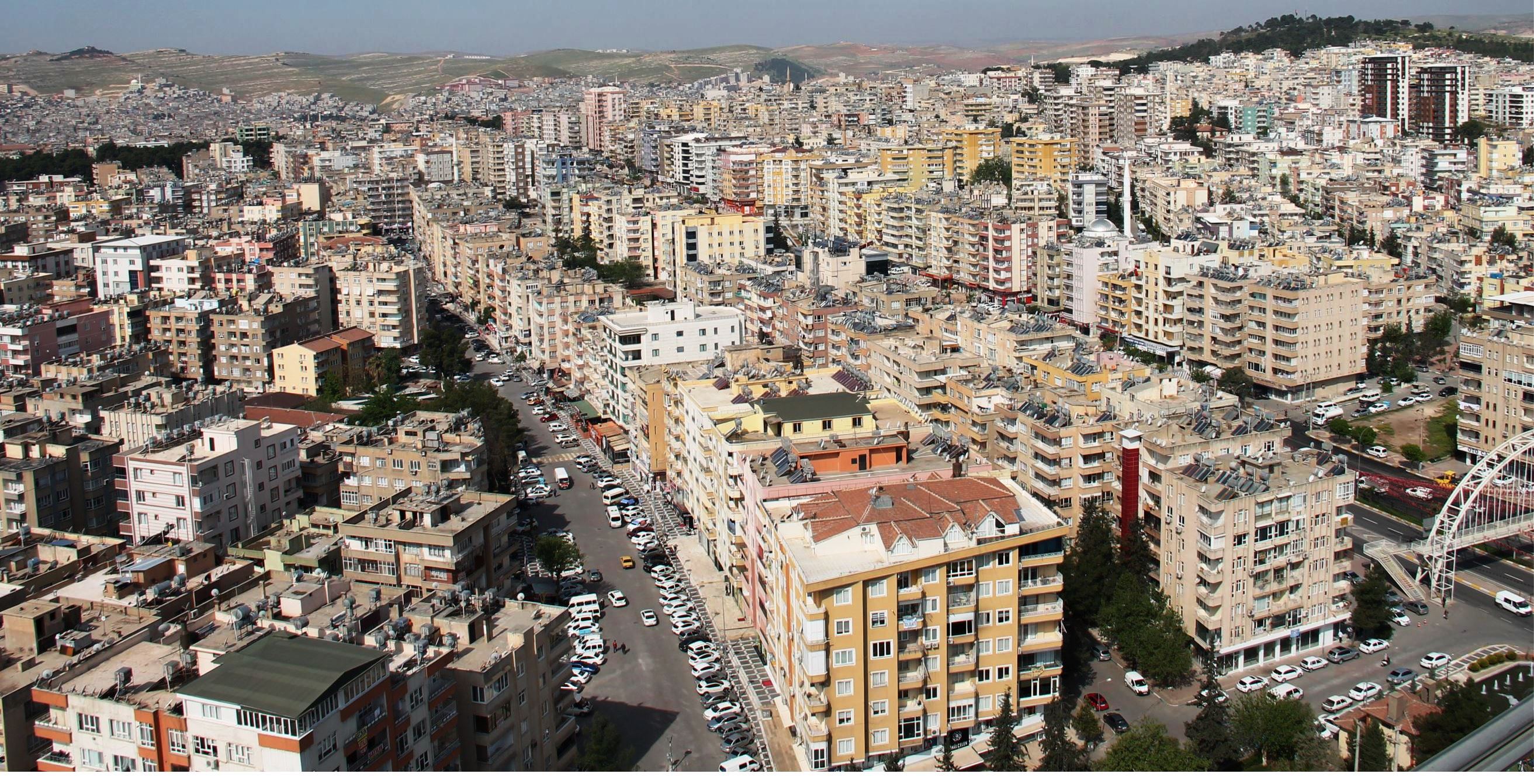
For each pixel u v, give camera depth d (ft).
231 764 545.44
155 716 567.59
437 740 608.60
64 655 647.15
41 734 594.65
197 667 615.57
